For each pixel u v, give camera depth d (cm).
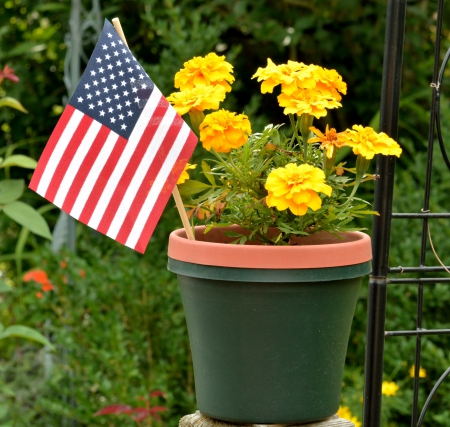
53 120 396
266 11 367
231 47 392
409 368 281
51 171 131
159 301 278
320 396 129
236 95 402
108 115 131
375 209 159
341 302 128
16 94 377
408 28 382
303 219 133
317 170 120
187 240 129
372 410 162
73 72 329
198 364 135
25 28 405
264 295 122
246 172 134
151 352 284
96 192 131
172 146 130
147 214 130
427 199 163
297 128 140
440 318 289
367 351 162
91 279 278
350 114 406
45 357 308
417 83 399
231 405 129
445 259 285
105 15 376
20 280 328
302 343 125
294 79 130
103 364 269
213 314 127
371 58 370
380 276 160
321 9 363
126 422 260
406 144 331
